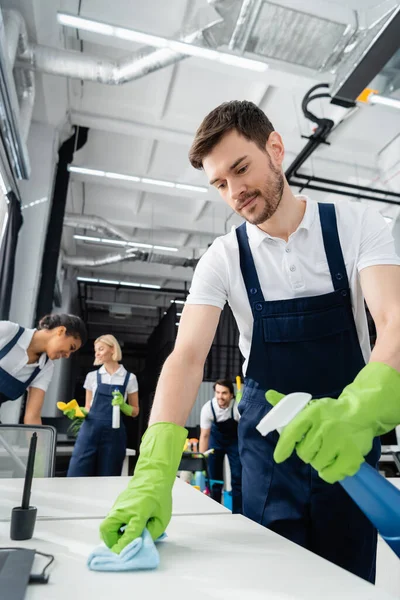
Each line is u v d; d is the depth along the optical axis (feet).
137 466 2.10
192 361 2.60
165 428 2.20
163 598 1.36
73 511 2.60
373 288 2.40
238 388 10.57
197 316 2.78
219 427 10.37
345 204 2.88
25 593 1.35
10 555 1.62
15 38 8.41
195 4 9.13
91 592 1.40
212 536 2.08
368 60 8.12
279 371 2.68
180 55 9.68
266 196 2.52
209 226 20.72
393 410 1.65
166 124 14.29
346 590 1.43
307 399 1.55
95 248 24.21
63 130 13.94
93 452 8.41
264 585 1.47
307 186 15.37
